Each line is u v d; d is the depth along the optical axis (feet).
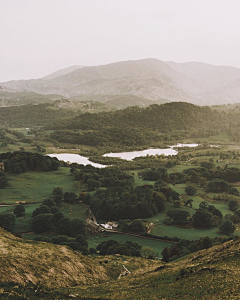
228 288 187.32
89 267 316.40
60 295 216.33
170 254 460.14
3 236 314.55
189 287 208.23
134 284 252.21
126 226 597.11
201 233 584.81
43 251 303.27
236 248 276.41
